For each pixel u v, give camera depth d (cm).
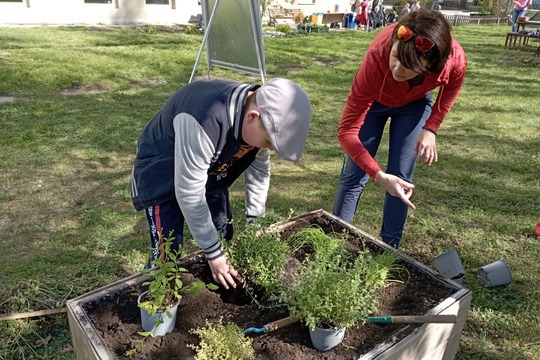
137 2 1608
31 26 1362
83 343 180
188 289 187
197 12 1769
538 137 610
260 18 595
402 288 219
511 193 436
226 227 252
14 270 288
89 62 862
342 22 2289
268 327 183
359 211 390
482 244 347
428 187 442
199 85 185
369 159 235
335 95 779
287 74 920
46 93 682
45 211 365
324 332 175
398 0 2555
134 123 573
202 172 175
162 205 216
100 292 200
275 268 207
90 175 433
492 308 277
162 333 185
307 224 264
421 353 196
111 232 340
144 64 885
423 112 268
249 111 170
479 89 884
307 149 532
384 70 231
